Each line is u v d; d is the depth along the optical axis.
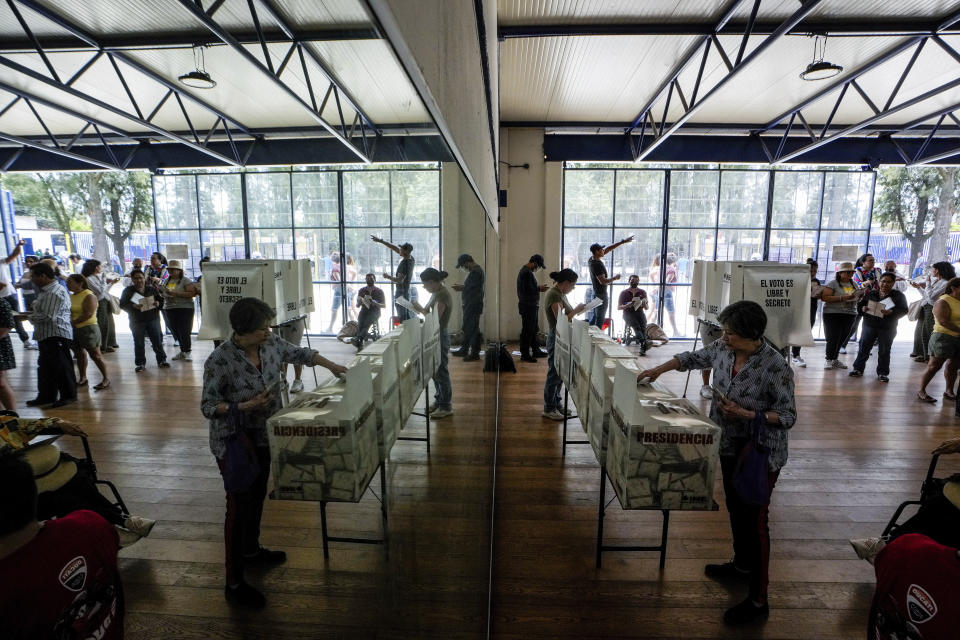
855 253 7.68
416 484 0.80
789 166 8.48
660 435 1.80
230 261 0.72
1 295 0.52
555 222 8.35
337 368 0.52
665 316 8.96
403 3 0.54
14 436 0.51
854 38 4.80
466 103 1.42
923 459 3.69
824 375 6.15
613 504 3.06
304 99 0.54
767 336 3.49
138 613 0.47
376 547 0.56
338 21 0.45
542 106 7.17
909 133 8.04
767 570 2.04
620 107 7.16
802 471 3.49
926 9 4.34
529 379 6.02
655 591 2.28
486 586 1.88
